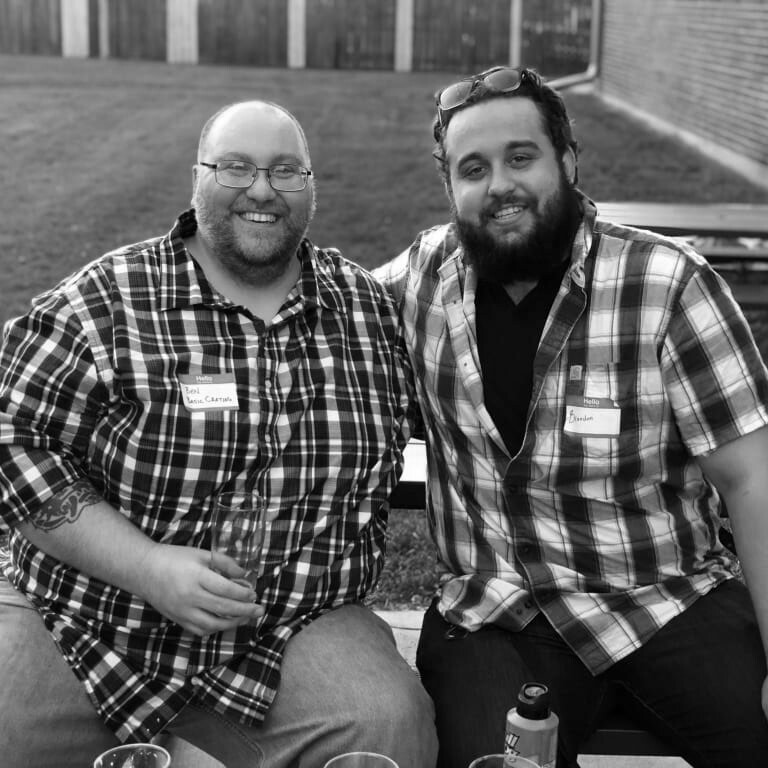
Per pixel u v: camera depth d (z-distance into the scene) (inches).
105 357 87.9
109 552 85.0
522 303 91.3
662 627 88.5
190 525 88.4
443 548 95.4
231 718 85.7
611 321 88.4
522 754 69.9
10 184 429.4
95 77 663.1
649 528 90.3
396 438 95.5
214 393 88.7
